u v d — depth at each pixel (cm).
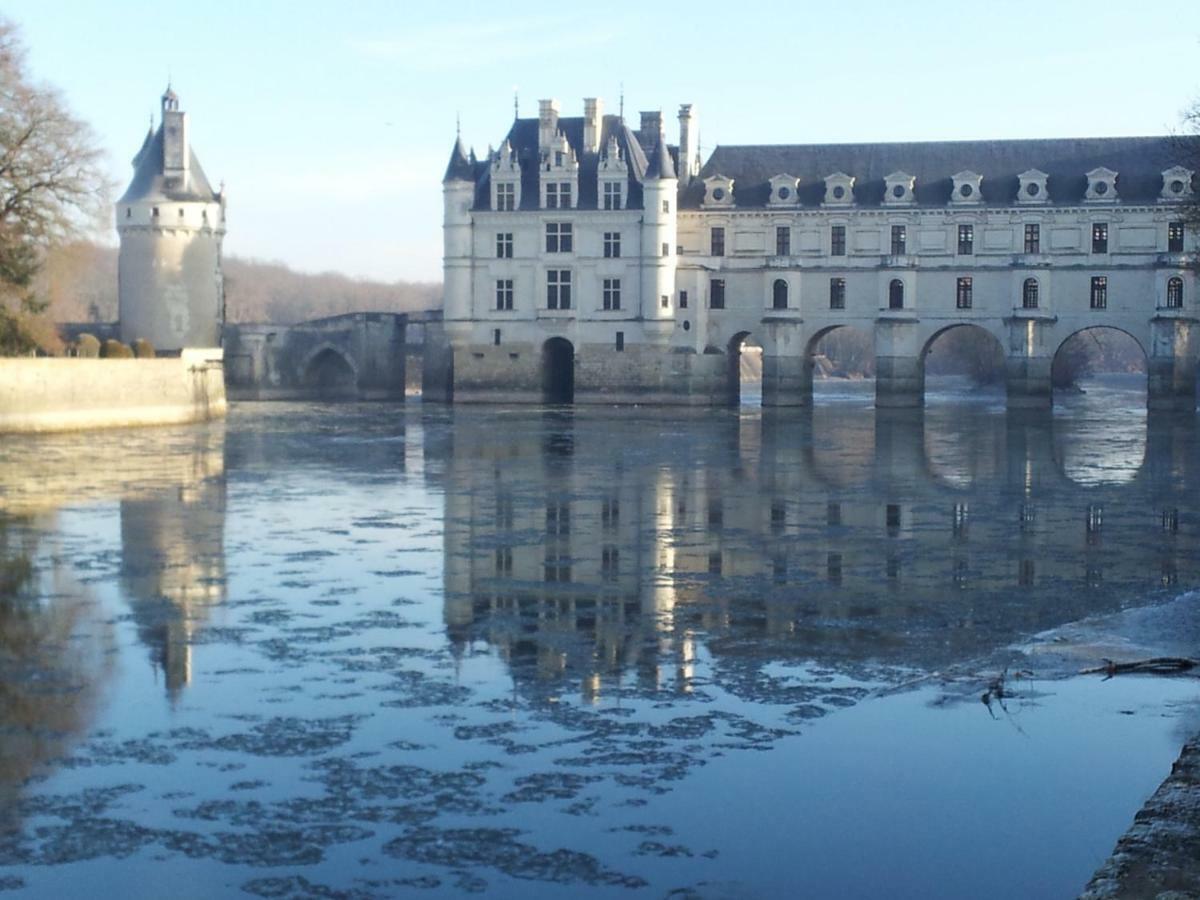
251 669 2517
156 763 2006
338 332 14100
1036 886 1608
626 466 6394
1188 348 11238
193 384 9956
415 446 7575
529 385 12738
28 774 1961
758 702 2298
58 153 8525
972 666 2488
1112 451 7288
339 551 3834
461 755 2039
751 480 5788
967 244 11894
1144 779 1900
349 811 1830
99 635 2783
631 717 2220
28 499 4959
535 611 3042
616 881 1631
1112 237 11575
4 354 8744
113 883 1625
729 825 1778
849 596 3225
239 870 1659
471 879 1638
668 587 3328
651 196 12269
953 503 4994
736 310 12425
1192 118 8456
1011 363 11669
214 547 3891
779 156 12588
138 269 13350
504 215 12612
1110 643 2645
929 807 1827
